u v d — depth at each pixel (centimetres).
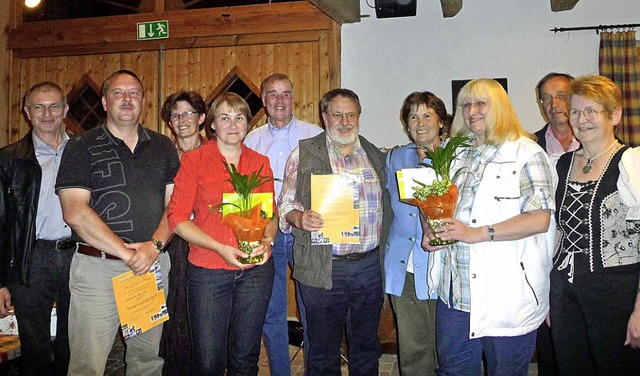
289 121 279
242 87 448
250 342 212
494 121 175
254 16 434
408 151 233
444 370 189
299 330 348
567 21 397
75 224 199
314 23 425
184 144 272
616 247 178
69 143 206
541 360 231
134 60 461
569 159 196
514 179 170
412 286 234
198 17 443
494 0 406
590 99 180
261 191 219
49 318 255
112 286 208
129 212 209
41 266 248
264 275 215
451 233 167
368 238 221
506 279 170
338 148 226
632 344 176
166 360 245
